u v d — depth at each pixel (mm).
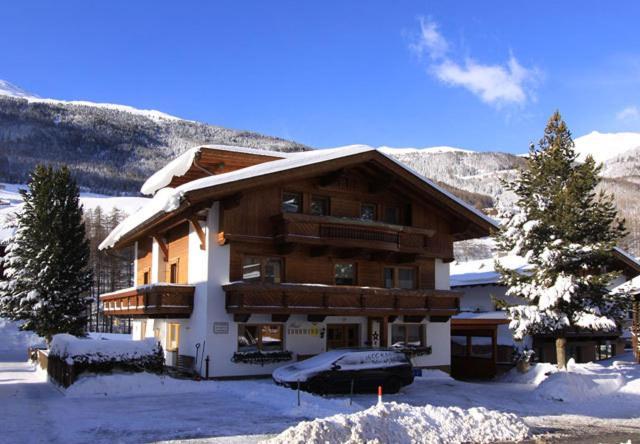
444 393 22484
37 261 37125
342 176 26953
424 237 28234
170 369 25109
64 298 37062
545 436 14914
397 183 27984
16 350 47844
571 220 25000
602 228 25312
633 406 20609
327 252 25531
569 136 26703
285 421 15109
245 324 24328
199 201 23078
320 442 12047
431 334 28781
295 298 24219
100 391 19703
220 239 23797
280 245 24906
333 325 26547
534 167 26516
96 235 89438
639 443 14094
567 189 25250
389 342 27938
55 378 23125
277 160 27188
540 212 25594
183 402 18219
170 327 27531
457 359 32281
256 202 24703
